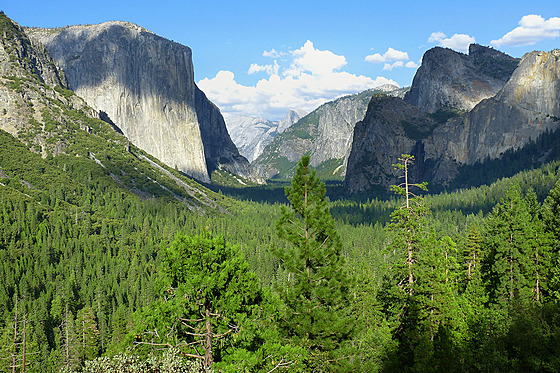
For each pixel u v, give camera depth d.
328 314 30.70
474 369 40.94
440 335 42.97
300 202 32.16
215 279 25.55
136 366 20.92
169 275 26.70
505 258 54.00
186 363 21.89
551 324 39.72
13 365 68.69
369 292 56.25
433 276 45.25
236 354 25.25
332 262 31.86
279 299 30.59
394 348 45.34
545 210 58.06
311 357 30.47
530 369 36.94
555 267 50.16
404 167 47.72
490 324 44.25
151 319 25.61
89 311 93.75
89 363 20.80
